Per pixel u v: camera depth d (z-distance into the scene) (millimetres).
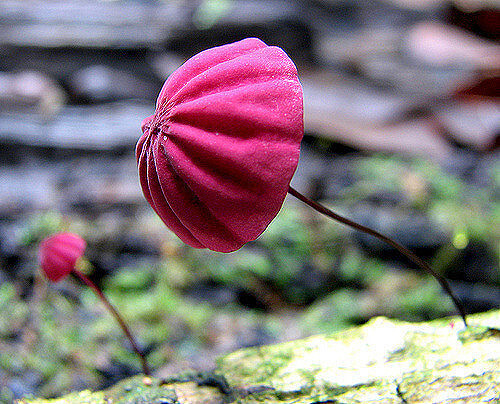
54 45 181
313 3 220
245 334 126
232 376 81
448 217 144
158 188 71
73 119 165
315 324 129
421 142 172
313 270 138
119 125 163
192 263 136
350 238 141
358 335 85
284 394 78
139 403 78
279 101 67
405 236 140
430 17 233
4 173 155
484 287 137
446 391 76
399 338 84
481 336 82
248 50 71
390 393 77
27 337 116
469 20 221
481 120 178
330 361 82
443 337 83
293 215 145
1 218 142
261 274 136
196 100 68
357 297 134
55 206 145
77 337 118
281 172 66
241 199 67
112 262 135
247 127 67
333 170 161
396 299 132
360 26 227
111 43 183
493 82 169
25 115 164
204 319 127
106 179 151
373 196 150
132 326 122
